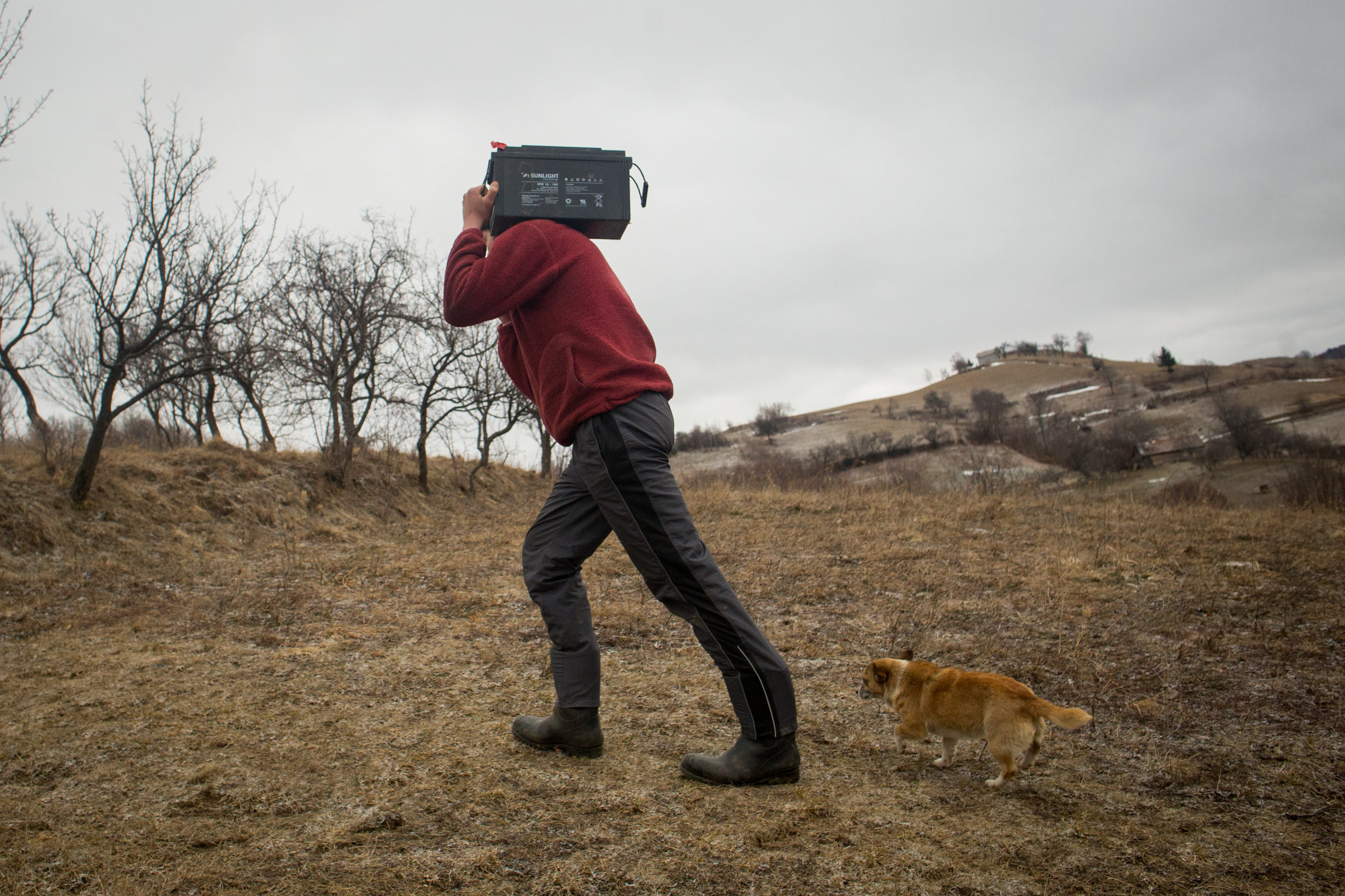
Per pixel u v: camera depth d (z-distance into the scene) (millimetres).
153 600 6223
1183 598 5410
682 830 2174
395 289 14922
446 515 14000
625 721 3268
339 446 13680
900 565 6840
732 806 2355
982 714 2703
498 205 2543
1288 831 2275
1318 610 4965
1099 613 5141
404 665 4246
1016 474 19938
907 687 2973
